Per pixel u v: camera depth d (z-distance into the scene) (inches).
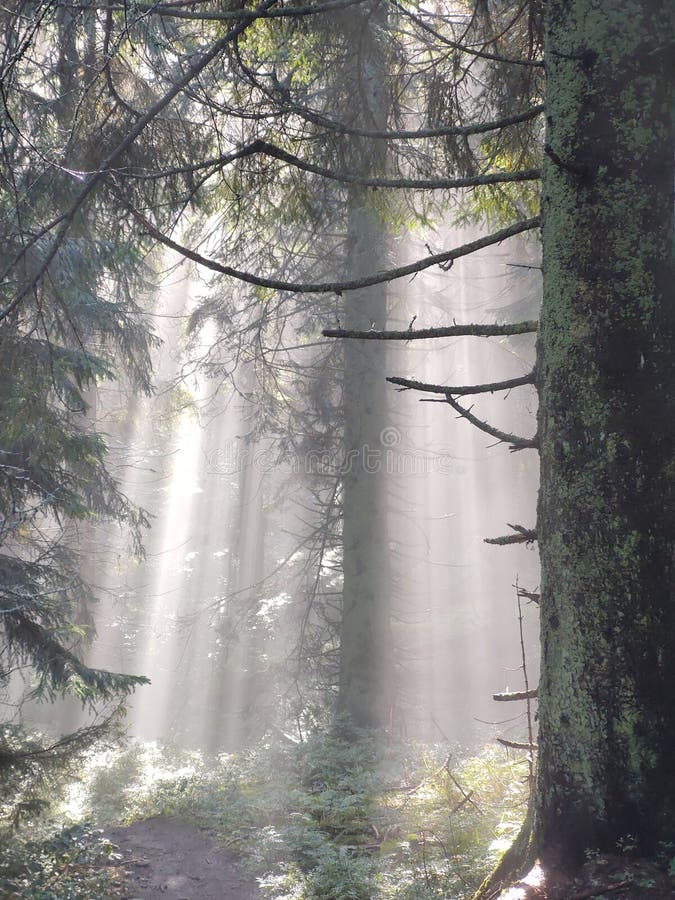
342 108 220.1
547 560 161.6
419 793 303.4
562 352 160.1
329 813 307.1
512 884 153.6
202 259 183.9
